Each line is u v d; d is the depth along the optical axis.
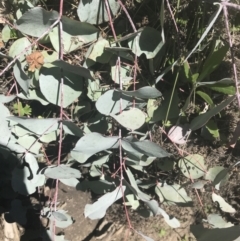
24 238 1.32
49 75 0.86
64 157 1.16
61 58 0.81
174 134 1.01
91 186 1.11
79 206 1.34
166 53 0.95
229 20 0.90
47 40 0.89
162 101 0.99
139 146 0.88
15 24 0.82
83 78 0.93
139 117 0.90
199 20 0.91
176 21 0.92
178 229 1.36
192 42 0.94
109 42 0.89
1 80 0.97
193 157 1.07
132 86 0.98
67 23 0.82
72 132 0.90
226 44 0.88
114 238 1.37
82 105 1.00
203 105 1.00
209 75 0.98
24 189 1.02
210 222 1.09
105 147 0.90
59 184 1.29
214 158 1.11
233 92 0.86
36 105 1.04
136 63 0.89
